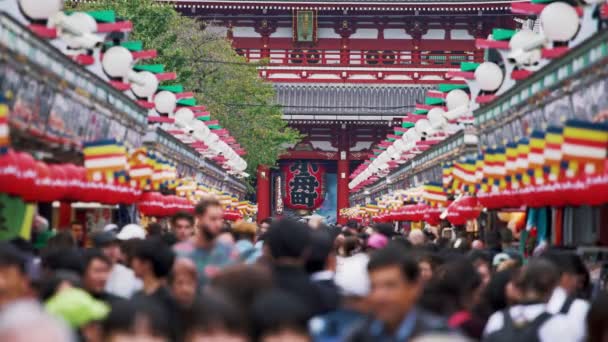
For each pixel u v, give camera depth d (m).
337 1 186.25
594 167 37.16
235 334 16.17
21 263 23.00
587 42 39.41
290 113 191.62
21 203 40.66
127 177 53.62
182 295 25.11
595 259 47.59
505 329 23.11
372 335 18.33
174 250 29.67
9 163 35.06
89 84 49.06
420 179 92.75
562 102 44.12
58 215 54.94
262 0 185.75
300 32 191.12
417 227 101.88
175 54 103.56
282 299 16.48
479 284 27.17
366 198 157.50
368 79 194.38
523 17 166.38
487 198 54.94
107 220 60.41
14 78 37.12
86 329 21.86
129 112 59.19
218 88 126.00
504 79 61.69
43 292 24.03
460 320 25.42
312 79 193.88
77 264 27.48
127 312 16.83
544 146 42.19
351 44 195.75
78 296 21.97
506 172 49.78
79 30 51.06
